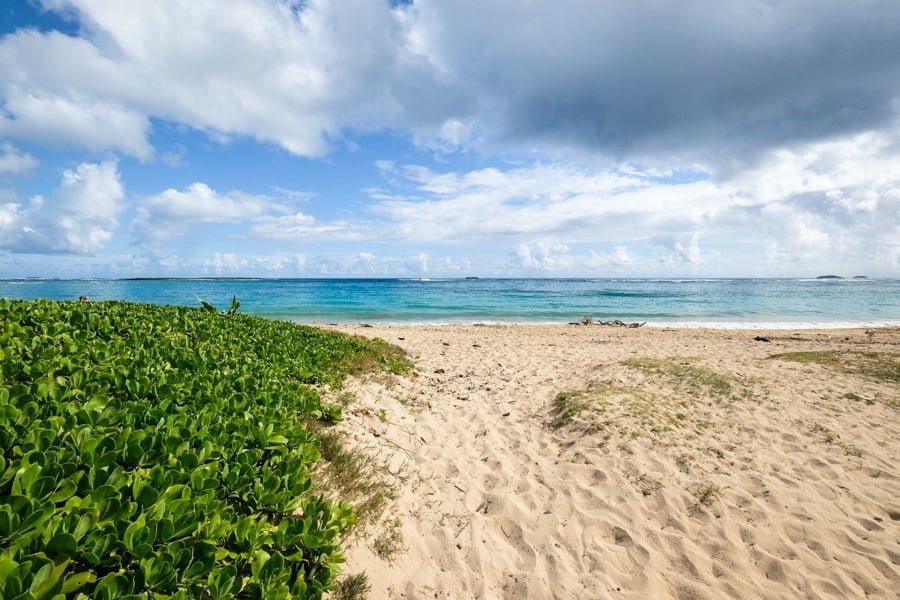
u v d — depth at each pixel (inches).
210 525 104.0
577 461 238.1
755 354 567.8
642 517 192.5
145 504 100.3
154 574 86.1
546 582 156.3
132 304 395.9
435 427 282.4
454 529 179.9
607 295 2316.7
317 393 261.1
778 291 2839.6
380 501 177.3
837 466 233.0
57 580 76.5
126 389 169.8
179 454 125.9
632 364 427.5
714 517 191.5
